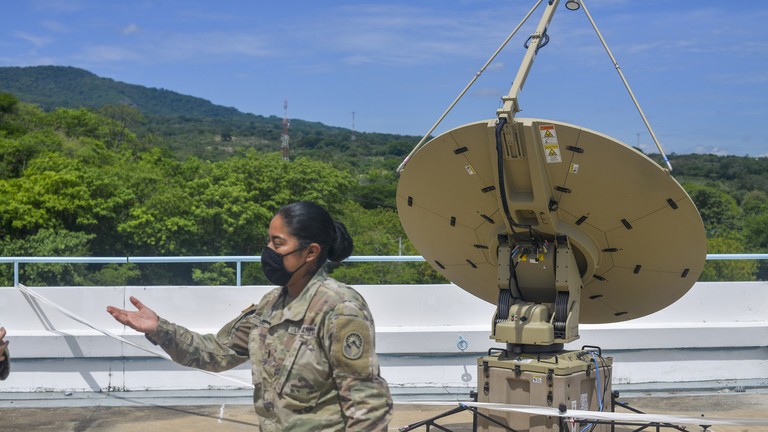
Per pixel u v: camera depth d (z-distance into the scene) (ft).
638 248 16.16
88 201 133.90
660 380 24.48
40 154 170.71
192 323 24.04
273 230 8.83
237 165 153.38
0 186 135.74
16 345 22.84
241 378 23.75
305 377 8.32
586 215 15.61
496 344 23.90
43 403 21.98
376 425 8.11
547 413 14.93
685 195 14.64
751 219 115.44
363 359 8.17
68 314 21.30
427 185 16.90
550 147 14.60
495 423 16.24
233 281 101.24
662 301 17.48
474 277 19.04
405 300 24.85
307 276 8.93
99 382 23.26
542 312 15.83
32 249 120.88
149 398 22.71
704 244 15.47
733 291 25.79
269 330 8.64
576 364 15.78
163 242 128.57
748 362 24.77
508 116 14.01
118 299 23.86
